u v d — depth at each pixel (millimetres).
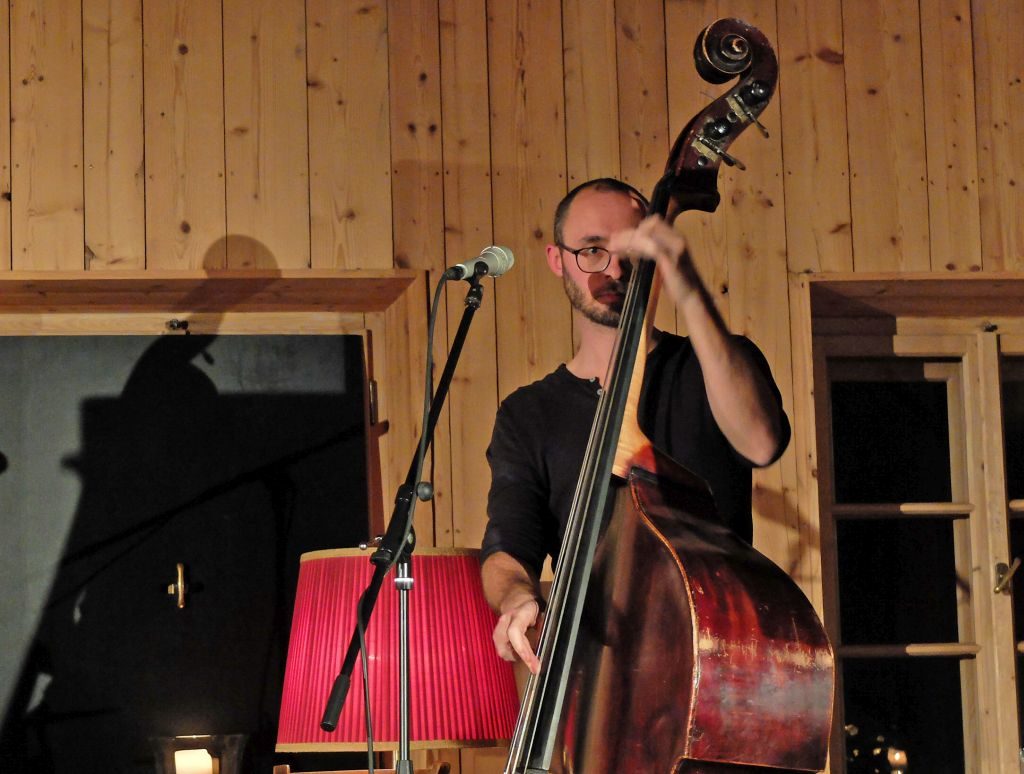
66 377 9328
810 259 9484
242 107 9180
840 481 10273
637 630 4379
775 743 4176
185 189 9070
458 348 6172
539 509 5832
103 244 8945
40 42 9062
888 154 9633
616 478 4652
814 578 9156
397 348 9375
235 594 9234
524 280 9281
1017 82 9789
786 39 9672
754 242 9461
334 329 9688
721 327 4723
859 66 9695
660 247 4609
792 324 9398
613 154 9445
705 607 4191
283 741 7117
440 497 9086
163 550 9211
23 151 8969
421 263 9219
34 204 8930
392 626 6973
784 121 9594
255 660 9180
